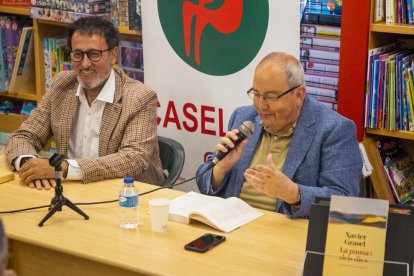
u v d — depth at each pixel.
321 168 2.82
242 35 3.56
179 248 2.35
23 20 4.67
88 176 3.03
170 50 3.85
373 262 2.01
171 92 3.90
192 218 2.56
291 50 3.43
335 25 3.38
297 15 3.37
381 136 3.56
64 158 3.12
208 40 3.68
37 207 2.75
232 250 2.33
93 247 2.36
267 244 2.38
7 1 4.61
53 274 2.48
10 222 2.59
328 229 2.03
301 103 2.83
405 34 3.50
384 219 1.99
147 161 3.23
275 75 2.70
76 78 3.42
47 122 3.49
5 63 4.62
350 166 2.79
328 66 3.45
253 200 2.93
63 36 4.51
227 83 3.68
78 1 4.07
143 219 2.61
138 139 3.24
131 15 4.01
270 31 3.46
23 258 2.54
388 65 3.25
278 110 2.74
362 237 2.01
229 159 2.86
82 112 3.40
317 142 2.81
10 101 4.91
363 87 3.32
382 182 3.44
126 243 2.39
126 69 4.16
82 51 3.21
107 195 2.89
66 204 2.63
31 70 4.65
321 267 2.06
